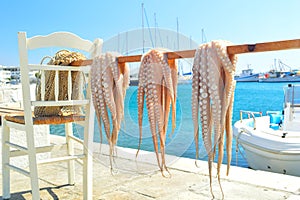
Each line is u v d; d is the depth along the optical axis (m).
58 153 3.56
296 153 3.93
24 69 1.81
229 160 1.46
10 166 2.16
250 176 2.65
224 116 1.34
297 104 5.28
